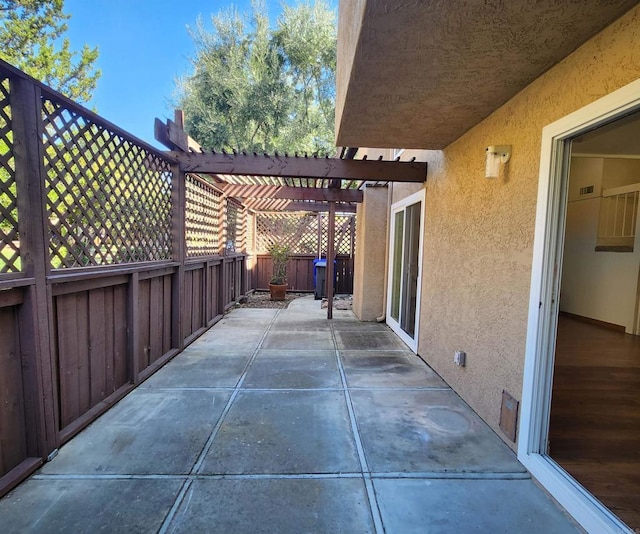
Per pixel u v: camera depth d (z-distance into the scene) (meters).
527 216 2.50
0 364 2.13
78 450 2.52
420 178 4.73
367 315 7.03
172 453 2.50
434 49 2.11
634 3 1.68
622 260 5.92
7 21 9.62
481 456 2.54
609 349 4.92
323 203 9.24
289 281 10.90
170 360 4.53
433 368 4.27
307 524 1.89
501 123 2.89
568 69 2.14
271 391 3.60
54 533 1.80
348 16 2.54
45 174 2.40
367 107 2.98
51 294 2.44
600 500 1.99
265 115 12.69
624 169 6.26
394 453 2.55
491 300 2.96
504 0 1.66
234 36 12.88
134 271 3.58
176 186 4.69
